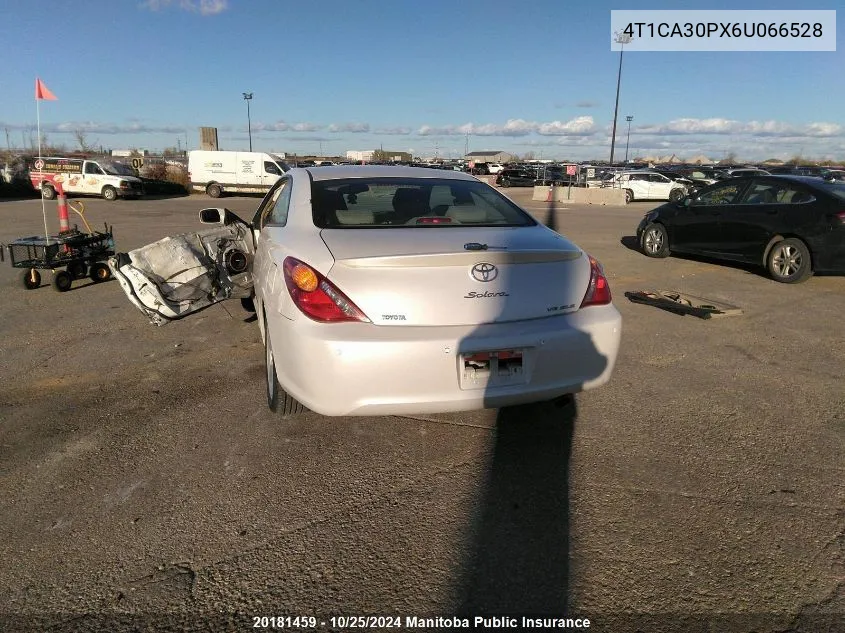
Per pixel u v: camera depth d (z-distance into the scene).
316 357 2.65
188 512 2.65
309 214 3.35
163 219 17.23
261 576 2.27
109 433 3.36
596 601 2.15
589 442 3.29
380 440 3.30
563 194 26.58
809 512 2.65
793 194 7.64
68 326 5.51
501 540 2.48
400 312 2.69
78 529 2.53
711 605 2.12
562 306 2.91
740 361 4.60
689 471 2.99
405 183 3.79
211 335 5.19
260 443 3.26
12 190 27.06
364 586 2.22
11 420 3.52
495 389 2.77
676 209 9.39
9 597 2.15
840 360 4.64
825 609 2.10
